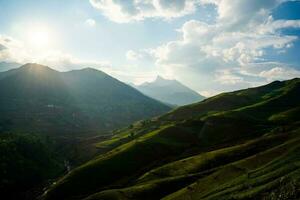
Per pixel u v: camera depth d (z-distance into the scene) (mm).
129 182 131125
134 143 169875
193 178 108250
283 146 103250
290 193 50844
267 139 134750
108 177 140750
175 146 169875
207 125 199250
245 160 101812
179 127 197875
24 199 148375
